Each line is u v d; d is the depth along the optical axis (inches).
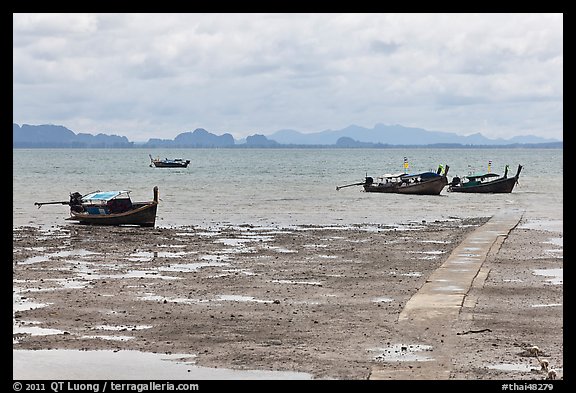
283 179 3897.6
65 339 717.9
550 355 660.7
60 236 1521.9
